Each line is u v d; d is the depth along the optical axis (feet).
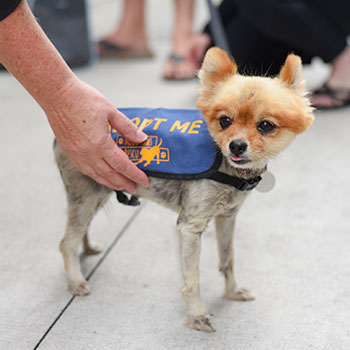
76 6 9.12
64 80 3.86
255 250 4.73
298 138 6.53
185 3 8.86
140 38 10.55
